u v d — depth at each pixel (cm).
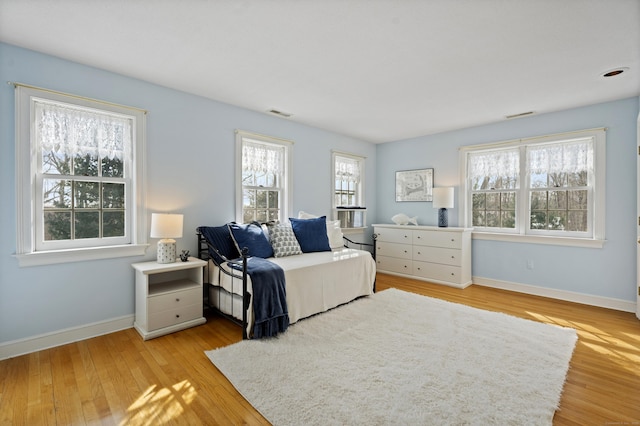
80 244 257
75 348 237
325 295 312
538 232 394
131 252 279
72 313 249
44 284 237
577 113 358
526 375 196
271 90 311
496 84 292
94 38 215
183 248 316
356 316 301
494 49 227
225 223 349
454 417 157
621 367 211
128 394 180
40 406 169
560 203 378
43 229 241
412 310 320
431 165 495
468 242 436
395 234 493
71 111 252
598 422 156
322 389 181
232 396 178
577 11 180
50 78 238
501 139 420
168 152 304
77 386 187
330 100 339
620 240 333
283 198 414
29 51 229
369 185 554
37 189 237
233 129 356
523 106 355
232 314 280
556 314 316
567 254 367
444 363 210
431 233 448
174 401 174
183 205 315
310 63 252
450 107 359
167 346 241
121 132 278
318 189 460
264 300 250
